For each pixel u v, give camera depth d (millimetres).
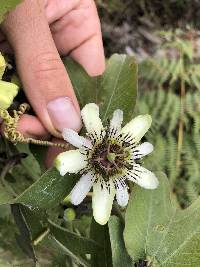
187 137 204
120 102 117
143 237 106
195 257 106
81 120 113
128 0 259
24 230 113
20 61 113
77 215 128
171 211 109
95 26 143
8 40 117
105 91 119
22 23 113
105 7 256
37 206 101
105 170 104
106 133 105
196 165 199
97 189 104
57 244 112
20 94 118
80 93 121
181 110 205
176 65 214
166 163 196
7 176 134
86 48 142
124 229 105
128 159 107
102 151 104
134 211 106
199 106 205
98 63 143
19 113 113
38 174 138
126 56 120
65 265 126
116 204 116
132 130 108
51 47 114
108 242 109
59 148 119
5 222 141
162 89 211
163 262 106
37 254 121
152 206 108
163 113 204
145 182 106
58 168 99
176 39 229
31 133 115
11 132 110
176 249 107
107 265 109
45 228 111
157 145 198
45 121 113
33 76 112
